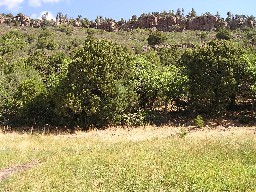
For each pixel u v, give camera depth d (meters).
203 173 12.93
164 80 30.28
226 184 11.78
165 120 30.12
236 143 18.62
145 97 30.88
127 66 29.86
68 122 28.50
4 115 29.28
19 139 22.84
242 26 106.69
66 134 25.94
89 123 28.12
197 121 27.33
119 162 15.04
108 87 27.27
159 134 24.73
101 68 27.58
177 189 11.55
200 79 30.34
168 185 12.10
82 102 27.36
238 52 30.84
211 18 109.56
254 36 77.25
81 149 19.06
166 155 16.08
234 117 30.91
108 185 12.29
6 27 115.12
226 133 23.78
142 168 13.92
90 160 15.70
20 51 67.62
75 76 27.53
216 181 12.13
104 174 13.54
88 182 12.69
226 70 29.80
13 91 29.80
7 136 24.02
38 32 99.38
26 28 112.88
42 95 29.33
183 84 30.22
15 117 29.23
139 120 29.00
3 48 65.00
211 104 30.72
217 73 30.08
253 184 12.00
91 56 27.78
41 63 44.34
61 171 14.23
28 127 28.77
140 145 18.83
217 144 18.42
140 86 30.56
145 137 23.52
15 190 12.24
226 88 29.94
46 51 67.94
